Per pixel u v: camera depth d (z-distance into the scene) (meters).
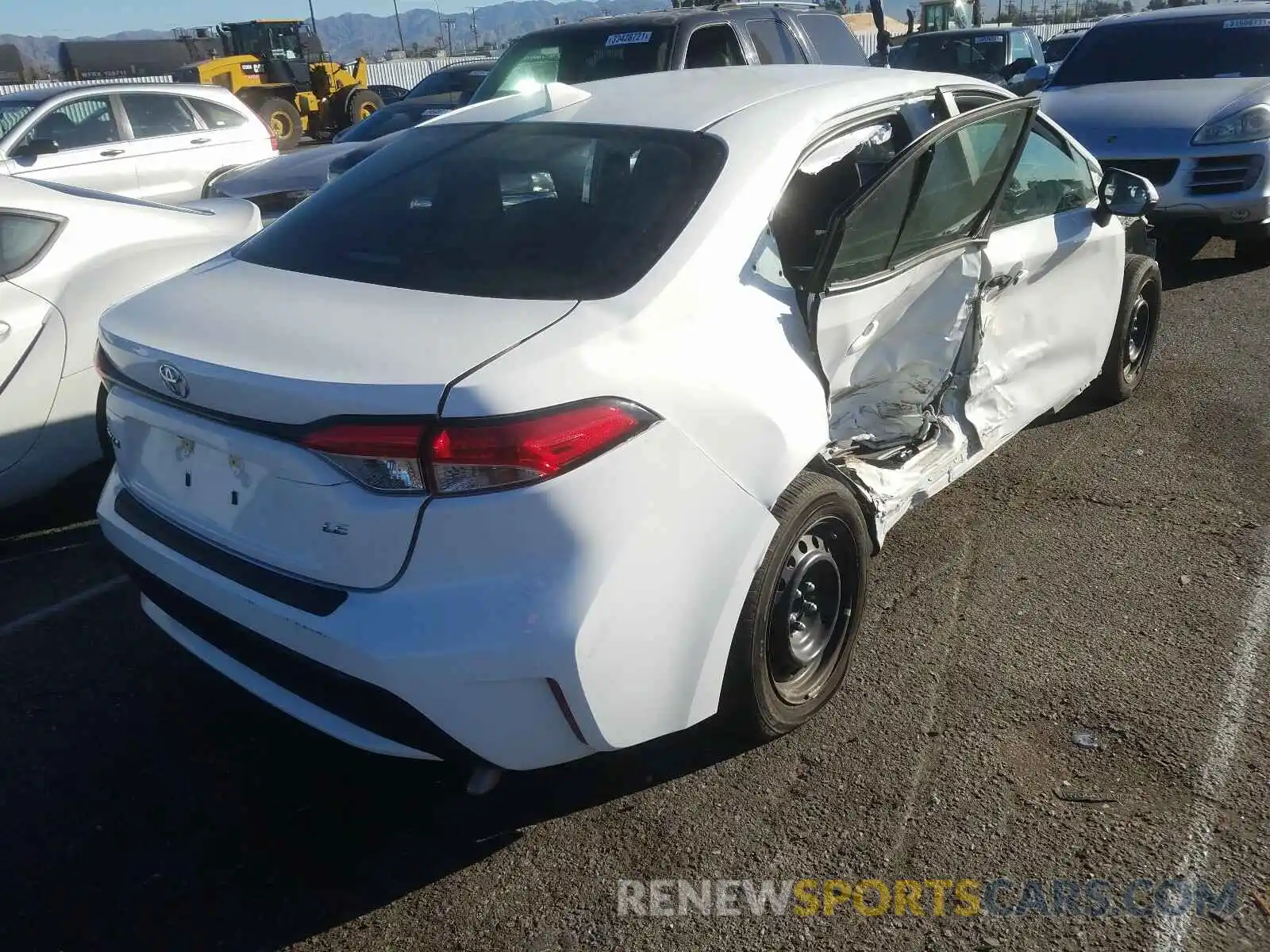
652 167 2.94
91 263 4.48
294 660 2.43
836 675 3.21
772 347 2.80
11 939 2.46
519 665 2.29
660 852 2.70
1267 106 7.66
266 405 2.35
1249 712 3.15
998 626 3.63
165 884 2.63
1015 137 3.52
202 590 2.58
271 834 2.80
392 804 2.91
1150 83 8.58
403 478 2.24
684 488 2.49
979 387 3.97
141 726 3.24
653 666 2.49
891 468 3.63
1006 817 2.77
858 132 3.33
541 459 2.25
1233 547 4.11
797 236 3.12
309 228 3.15
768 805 2.84
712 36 7.57
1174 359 6.26
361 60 27.14
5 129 9.45
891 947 2.41
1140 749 3.00
